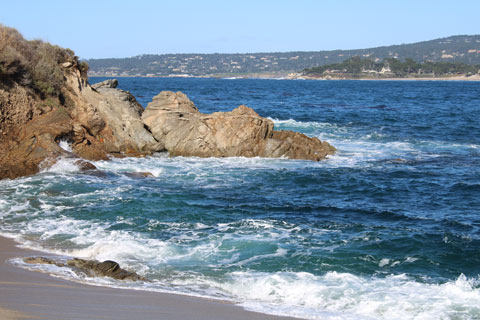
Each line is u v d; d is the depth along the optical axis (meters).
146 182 20.73
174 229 14.80
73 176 20.70
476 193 20.27
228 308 9.32
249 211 16.88
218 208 17.12
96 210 16.41
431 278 11.61
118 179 20.86
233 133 26.92
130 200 17.55
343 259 12.61
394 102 76.19
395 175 23.41
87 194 18.22
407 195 19.89
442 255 13.04
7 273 10.33
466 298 10.36
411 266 12.30
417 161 27.16
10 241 13.35
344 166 25.38
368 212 17.22
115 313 8.34
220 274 11.54
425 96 97.44
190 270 11.73
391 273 11.84
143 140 26.97
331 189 20.66
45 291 9.25
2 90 23.05
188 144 26.98
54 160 21.66
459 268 12.29
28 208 16.50
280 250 13.13
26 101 23.88
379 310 9.77
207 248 13.22
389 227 15.30
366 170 24.38
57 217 15.70
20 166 21.06
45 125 23.53
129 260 12.22
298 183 21.52
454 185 21.53
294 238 14.10
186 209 16.86
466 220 16.44
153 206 17.06
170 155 27.14
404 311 9.72
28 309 8.09
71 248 13.00
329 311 9.69
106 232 14.38
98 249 12.90
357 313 9.64
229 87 130.38
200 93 90.81
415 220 16.28
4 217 15.53
